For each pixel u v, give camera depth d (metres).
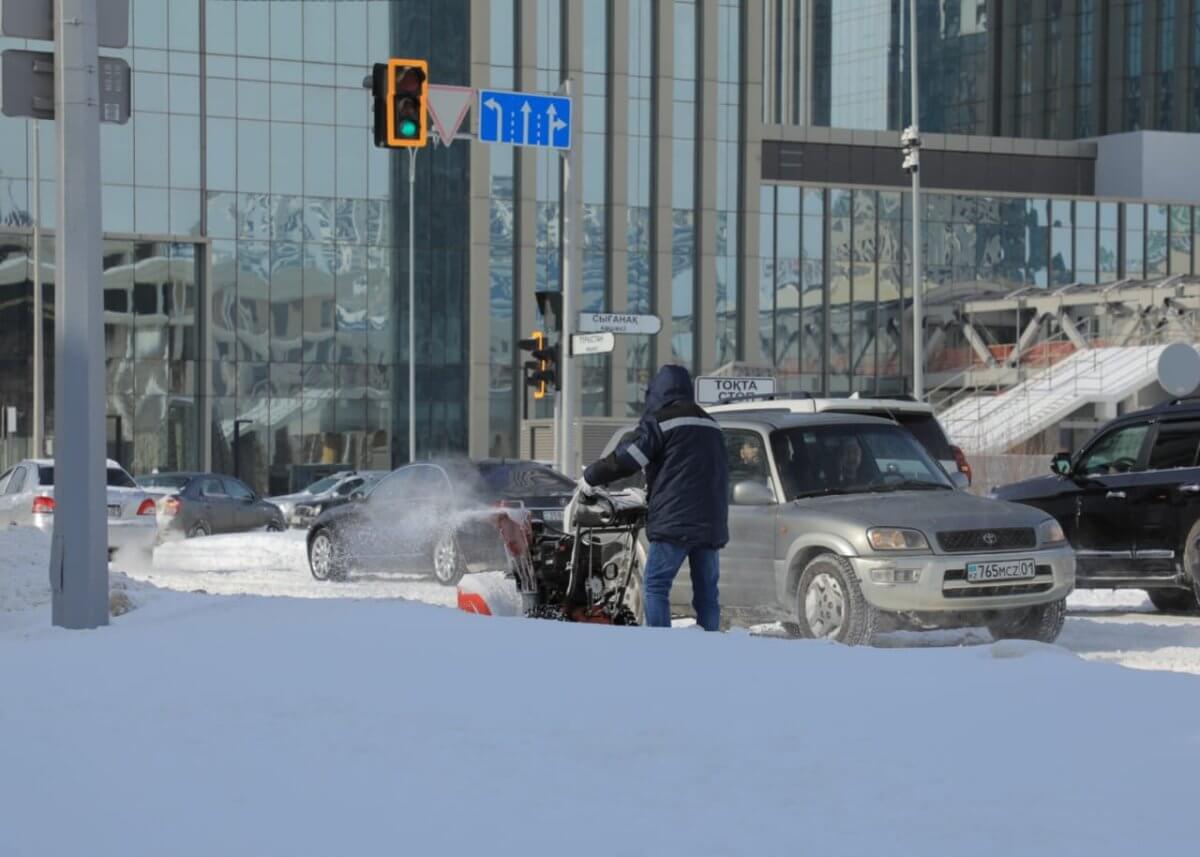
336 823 10.38
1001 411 118.06
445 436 138.62
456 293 138.88
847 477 28.22
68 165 23.36
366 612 21.73
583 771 11.66
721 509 23.22
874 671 15.70
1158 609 36.62
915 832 9.73
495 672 16.20
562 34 141.75
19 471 53.00
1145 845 9.34
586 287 141.62
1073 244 157.38
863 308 150.38
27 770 12.41
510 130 54.41
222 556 61.84
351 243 136.25
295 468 134.62
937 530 26.02
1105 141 169.00
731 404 34.03
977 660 16.22
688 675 15.69
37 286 111.88
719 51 145.88
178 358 131.50
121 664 18.05
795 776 11.30
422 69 48.22
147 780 11.90
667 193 144.00
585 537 24.34
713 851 9.45
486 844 9.75
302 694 15.38
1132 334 125.00
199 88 132.88
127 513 52.44
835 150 156.38
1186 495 33.44
